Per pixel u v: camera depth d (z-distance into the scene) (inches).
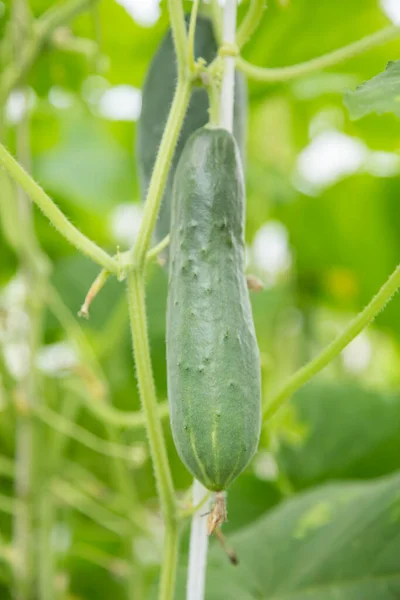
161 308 51.1
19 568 37.7
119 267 24.9
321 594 33.0
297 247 60.3
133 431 46.6
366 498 34.9
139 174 28.1
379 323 61.7
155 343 50.4
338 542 33.9
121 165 61.7
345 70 48.4
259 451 45.3
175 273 23.7
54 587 37.9
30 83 47.7
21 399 37.0
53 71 46.9
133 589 40.8
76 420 45.6
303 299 62.1
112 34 44.9
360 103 25.4
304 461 44.8
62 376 41.4
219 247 23.7
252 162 56.0
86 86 49.2
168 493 25.4
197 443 22.7
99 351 47.9
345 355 67.5
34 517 37.8
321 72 48.4
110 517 42.2
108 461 47.0
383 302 25.7
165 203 27.1
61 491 41.1
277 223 60.1
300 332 61.6
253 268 55.3
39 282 38.7
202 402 22.7
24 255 38.7
